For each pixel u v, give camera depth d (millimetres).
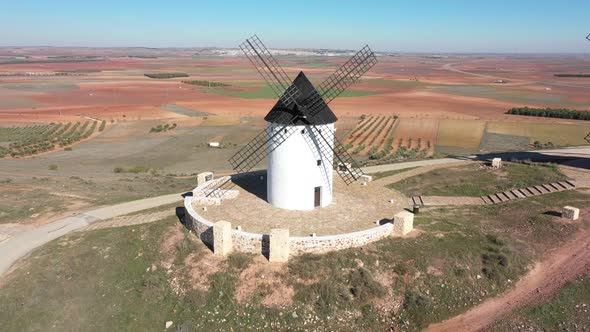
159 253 24266
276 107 26750
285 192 27438
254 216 26625
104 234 27359
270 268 21406
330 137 27500
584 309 18641
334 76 31203
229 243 22969
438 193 32875
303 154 26500
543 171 34125
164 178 45031
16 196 35219
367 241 23141
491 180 33906
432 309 19391
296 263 21547
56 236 27719
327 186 28250
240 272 21406
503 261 21344
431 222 25875
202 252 23375
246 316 19516
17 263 24438
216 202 28562
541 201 27938
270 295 20156
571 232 23547
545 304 19141
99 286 22297
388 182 35812
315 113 26188
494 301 19766
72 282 22547
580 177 31984
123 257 24547
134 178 44938
